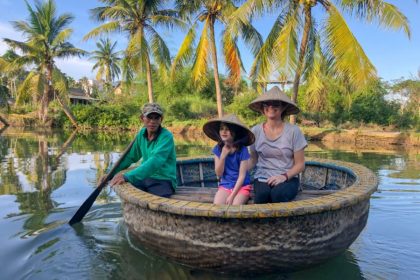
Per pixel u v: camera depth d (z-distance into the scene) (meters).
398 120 21.53
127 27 19.11
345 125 21.77
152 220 2.76
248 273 2.61
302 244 2.50
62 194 5.48
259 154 3.31
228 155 3.30
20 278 2.73
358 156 11.33
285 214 2.33
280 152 3.16
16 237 3.57
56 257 3.11
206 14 15.07
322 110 20.77
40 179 6.78
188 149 12.94
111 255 3.14
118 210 4.50
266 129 3.30
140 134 3.85
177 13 18.48
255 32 14.38
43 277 2.75
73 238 3.55
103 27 18.31
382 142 16.86
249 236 2.43
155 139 3.66
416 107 22.73
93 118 29.16
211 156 5.12
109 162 9.23
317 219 2.50
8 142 15.48
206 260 2.59
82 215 4.01
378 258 3.10
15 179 6.77
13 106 34.53
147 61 18.88
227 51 14.59
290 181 3.11
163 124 24.27
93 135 21.75
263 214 2.32
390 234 3.68
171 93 28.03
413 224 3.99
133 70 19.39
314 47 12.23
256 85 13.24
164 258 2.96
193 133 22.77
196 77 14.87
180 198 3.48
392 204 4.84
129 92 30.14
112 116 28.70
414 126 21.03
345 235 2.74
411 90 23.16
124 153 3.92
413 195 5.38
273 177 3.08
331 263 2.98
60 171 7.75
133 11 18.05
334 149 13.98
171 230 2.65
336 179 4.25
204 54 14.62
